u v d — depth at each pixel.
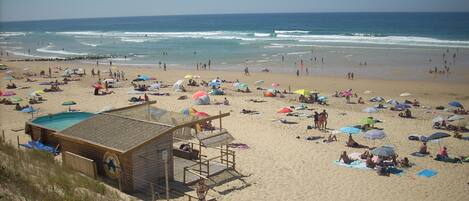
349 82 50.03
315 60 69.31
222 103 37.34
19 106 34.69
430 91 44.19
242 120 31.17
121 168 17.50
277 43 98.69
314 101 38.62
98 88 41.75
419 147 24.75
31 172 13.78
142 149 17.44
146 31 180.25
